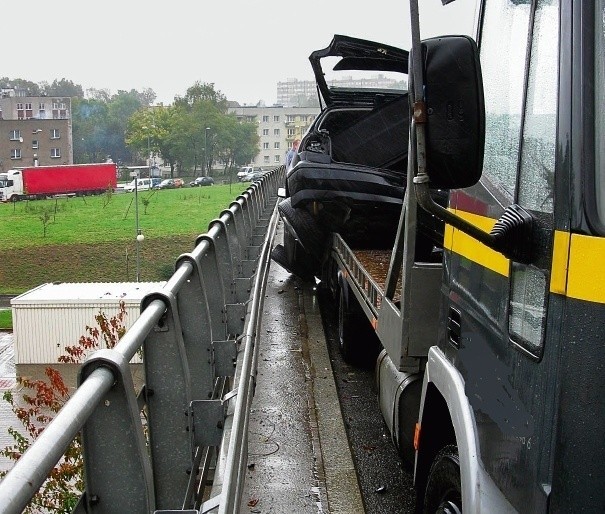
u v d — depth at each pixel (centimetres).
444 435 373
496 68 306
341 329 804
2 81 18288
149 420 348
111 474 250
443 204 461
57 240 5794
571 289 213
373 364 787
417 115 248
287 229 1062
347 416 656
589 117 213
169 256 5503
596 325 204
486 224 297
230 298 675
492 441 271
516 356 253
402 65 878
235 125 11638
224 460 323
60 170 7788
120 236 5884
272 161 13450
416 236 441
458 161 244
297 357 779
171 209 7156
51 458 179
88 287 2516
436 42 246
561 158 222
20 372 2203
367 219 803
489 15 322
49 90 18450
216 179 10638
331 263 924
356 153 881
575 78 219
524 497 239
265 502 473
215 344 475
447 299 349
